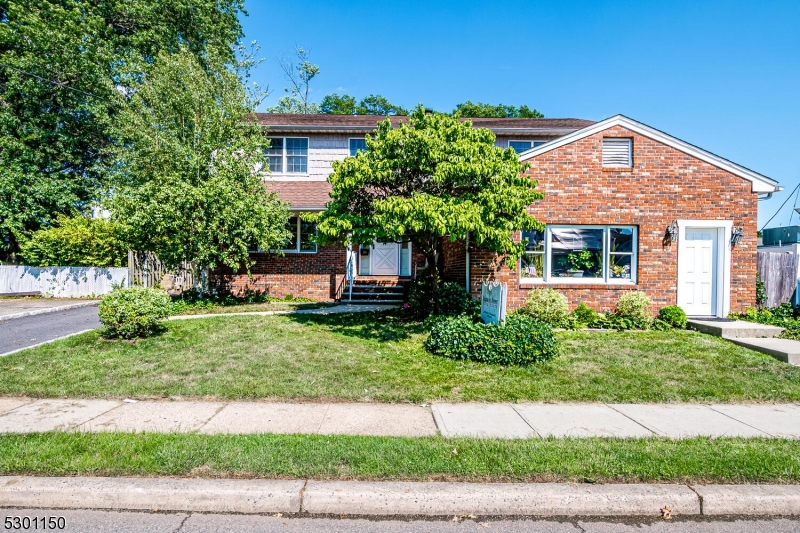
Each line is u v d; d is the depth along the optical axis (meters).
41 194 17.77
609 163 11.16
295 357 7.55
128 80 17.16
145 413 5.27
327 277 15.85
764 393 6.19
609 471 3.84
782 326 9.97
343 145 17.23
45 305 13.93
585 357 7.78
